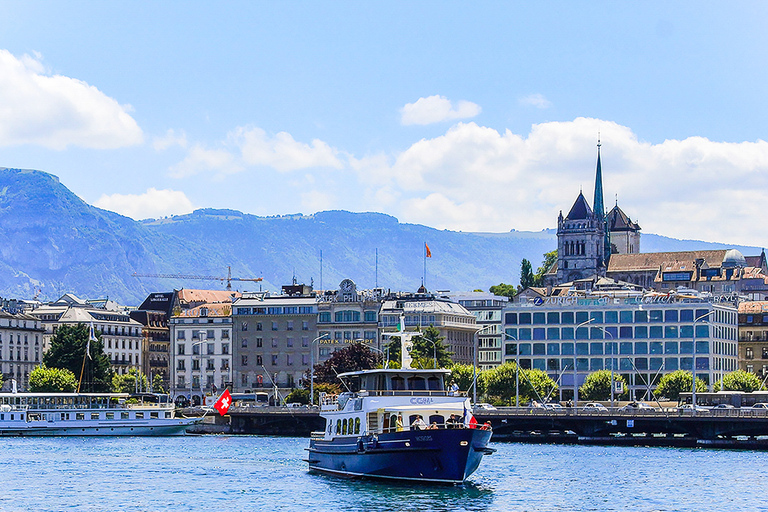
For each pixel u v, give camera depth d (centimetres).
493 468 17650
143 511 13350
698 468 17862
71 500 14238
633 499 14275
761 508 13662
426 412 14738
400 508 13025
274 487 15125
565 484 15575
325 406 16612
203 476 16638
